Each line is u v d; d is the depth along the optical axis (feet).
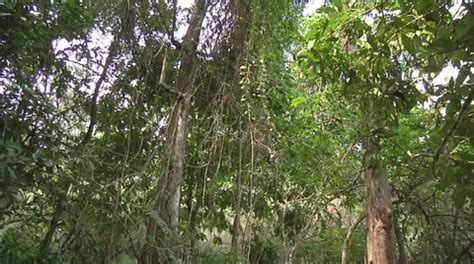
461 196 13.61
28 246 20.07
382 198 23.27
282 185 27.61
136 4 22.95
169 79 24.73
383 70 15.07
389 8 15.08
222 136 23.15
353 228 32.96
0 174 15.29
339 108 25.77
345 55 15.35
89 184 19.71
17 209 18.38
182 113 22.56
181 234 21.50
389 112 15.61
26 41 17.26
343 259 33.01
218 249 26.11
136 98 23.71
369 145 23.07
